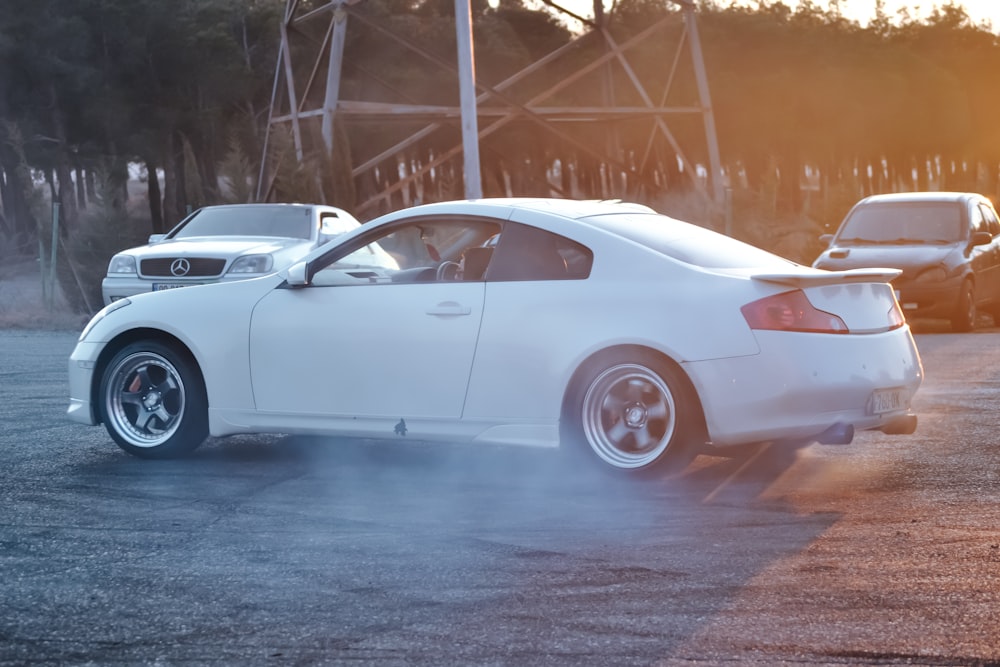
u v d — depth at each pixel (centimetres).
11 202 5553
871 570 500
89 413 802
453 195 2814
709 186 3225
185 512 630
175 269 1504
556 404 682
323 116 2603
